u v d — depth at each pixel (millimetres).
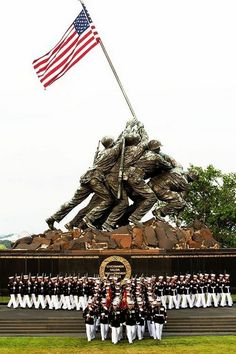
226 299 58750
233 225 114688
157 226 70688
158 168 74375
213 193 113625
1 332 46219
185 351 38625
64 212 74812
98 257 66750
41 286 56281
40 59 62906
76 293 54875
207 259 68250
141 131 74812
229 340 42469
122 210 73188
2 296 67062
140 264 66562
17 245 70438
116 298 42969
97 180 73062
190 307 56969
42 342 42125
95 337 44281
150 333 44438
